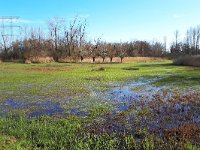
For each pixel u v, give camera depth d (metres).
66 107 19.06
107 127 14.36
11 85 29.33
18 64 64.69
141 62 76.00
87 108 18.69
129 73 41.09
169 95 22.86
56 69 50.28
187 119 15.66
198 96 21.81
